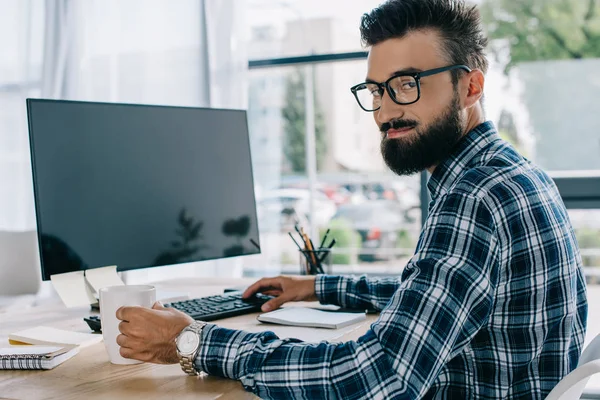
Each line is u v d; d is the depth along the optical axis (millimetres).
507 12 2680
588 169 2635
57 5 3244
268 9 3078
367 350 848
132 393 877
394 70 999
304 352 877
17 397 862
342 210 3018
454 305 851
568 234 1004
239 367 908
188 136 1545
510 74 2695
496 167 952
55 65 3250
